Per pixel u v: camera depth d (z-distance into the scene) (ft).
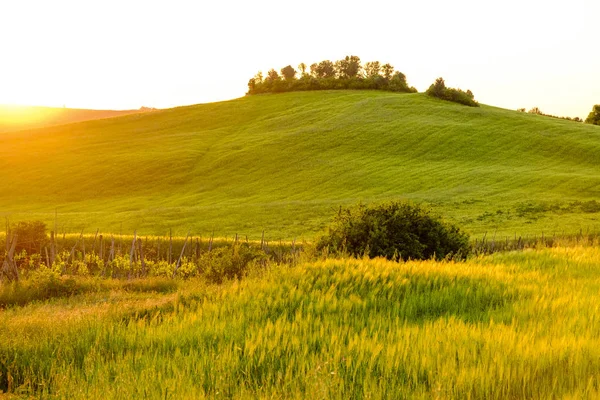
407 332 21.43
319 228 173.78
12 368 22.39
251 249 69.82
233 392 17.26
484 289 31.42
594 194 213.87
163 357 20.81
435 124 346.74
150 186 271.49
